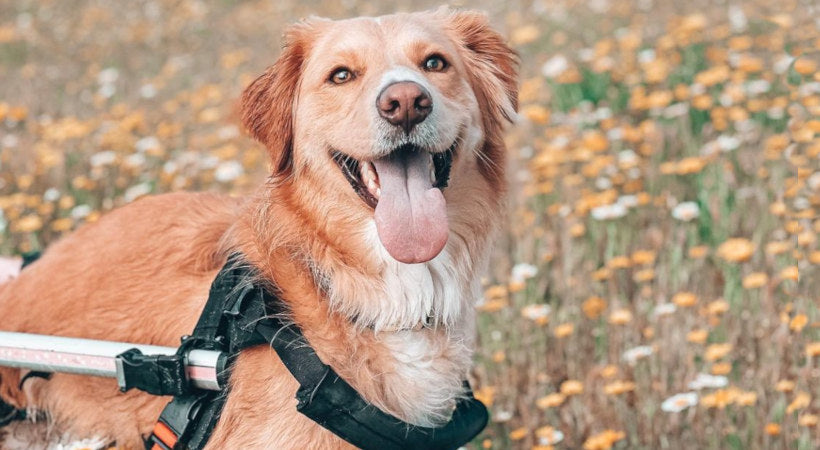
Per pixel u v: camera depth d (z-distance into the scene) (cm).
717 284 157
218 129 230
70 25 399
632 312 150
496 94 116
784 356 135
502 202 114
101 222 118
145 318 110
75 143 223
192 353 101
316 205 107
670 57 240
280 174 110
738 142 181
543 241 168
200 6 422
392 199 104
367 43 108
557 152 184
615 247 162
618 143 200
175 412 103
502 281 160
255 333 101
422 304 107
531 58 284
